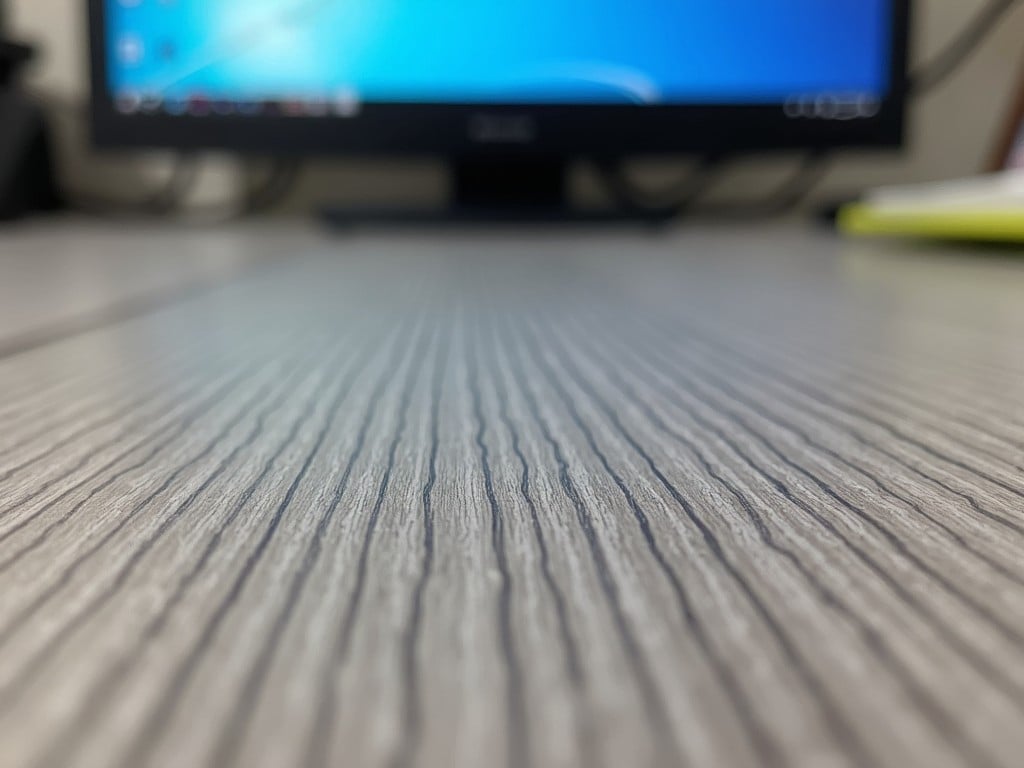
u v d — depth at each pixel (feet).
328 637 0.15
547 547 0.19
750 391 0.36
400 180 1.87
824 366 0.42
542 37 1.50
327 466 0.25
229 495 0.22
